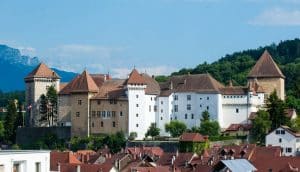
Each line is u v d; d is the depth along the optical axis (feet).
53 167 563.89
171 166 652.89
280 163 614.34
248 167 597.52
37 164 298.76
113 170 582.76
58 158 639.35
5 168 279.49
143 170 593.42
